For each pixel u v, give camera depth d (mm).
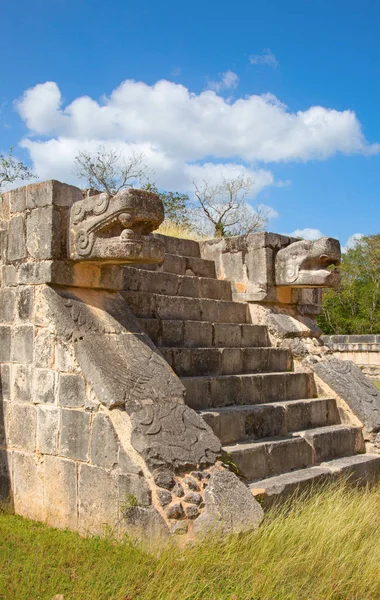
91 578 3688
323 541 4254
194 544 3982
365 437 7055
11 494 5391
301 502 5113
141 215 4844
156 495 4172
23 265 5477
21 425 5344
